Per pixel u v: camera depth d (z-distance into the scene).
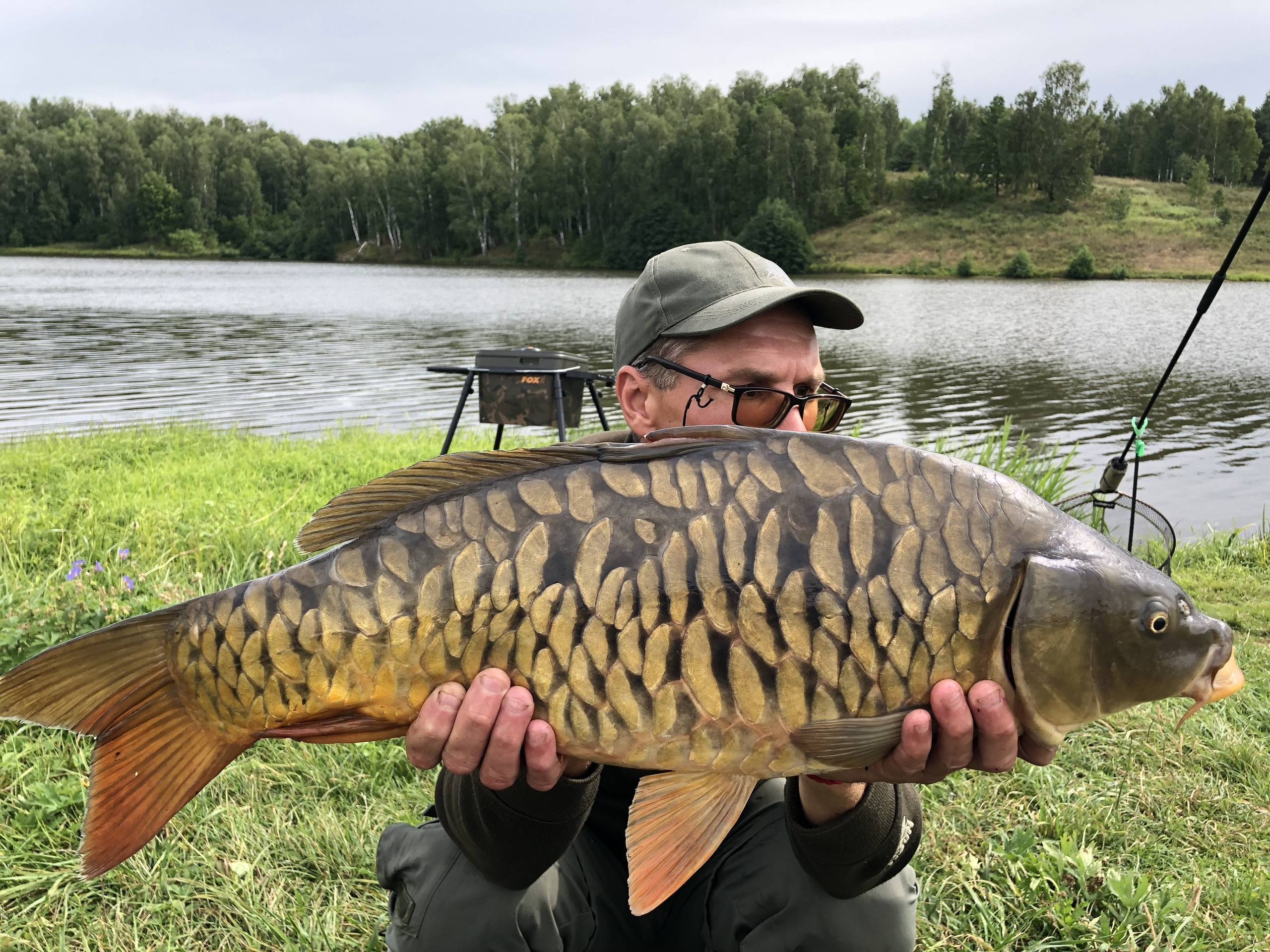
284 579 1.55
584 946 2.05
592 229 70.62
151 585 3.97
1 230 87.75
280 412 13.10
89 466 7.66
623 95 86.75
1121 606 1.51
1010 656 1.51
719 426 1.57
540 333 24.70
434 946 1.90
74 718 1.57
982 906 2.44
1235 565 6.07
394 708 1.54
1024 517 1.54
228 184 90.19
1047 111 69.50
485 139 84.25
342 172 81.00
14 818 2.66
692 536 1.50
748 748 1.52
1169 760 3.11
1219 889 2.50
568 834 1.76
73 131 91.38
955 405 15.07
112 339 22.53
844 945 1.93
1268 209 65.94
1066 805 2.83
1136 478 4.51
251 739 1.60
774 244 58.75
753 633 1.49
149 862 2.55
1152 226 62.62
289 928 2.37
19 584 4.00
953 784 2.98
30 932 2.32
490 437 9.88
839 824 1.76
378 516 1.58
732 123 67.31
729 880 2.04
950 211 68.50
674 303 2.11
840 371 18.64
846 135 75.88
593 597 1.50
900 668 1.50
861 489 1.52
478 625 1.51
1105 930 2.36
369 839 2.67
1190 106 86.94
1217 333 26.31
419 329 25.66
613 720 1.51
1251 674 3.89
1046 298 38.88
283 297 38.19
